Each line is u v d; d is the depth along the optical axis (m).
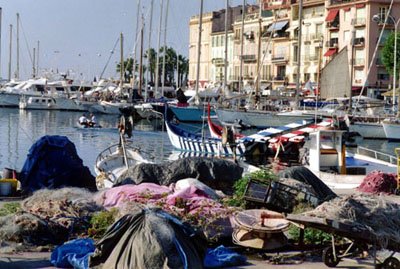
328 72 53.50
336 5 97.75
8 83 113.50
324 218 11.36
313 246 12.88
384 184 20.84
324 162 25.97
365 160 29.14
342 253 12.12
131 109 27.78
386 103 71.44
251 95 73.19
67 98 91.75
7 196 17.83
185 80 137.38
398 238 11.46
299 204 14.95
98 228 13.34
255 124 64.38
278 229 12.46
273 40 109.31
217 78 124.88
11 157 41.50
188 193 15.08
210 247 12.86
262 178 16.42
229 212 13.48
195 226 12.37
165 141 54.22
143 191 15.14
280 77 107.69
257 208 15.00
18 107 97.69
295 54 105.00
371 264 12.07
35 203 14.93
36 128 65.12
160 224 10.57
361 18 93.50
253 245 12.53
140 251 10.22
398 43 84.19
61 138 19.36
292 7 106.25
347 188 22.36
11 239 12.88
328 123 35.03
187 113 68.06
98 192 16.20
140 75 93.31
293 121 62.69
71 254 11.67
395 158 30.88
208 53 130.12
